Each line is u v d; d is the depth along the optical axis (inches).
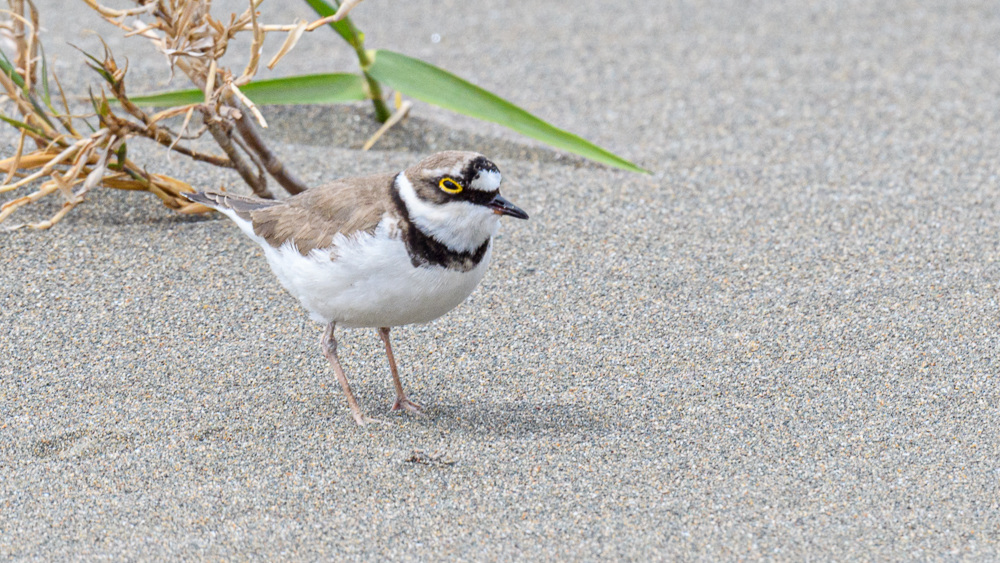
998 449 305.0
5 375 339.0
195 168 464.8
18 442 307.0
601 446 309.6
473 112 462.3
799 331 371.6
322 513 278.5
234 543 266.2
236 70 567.5
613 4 701.9
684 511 279.1
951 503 281.3
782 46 636.7
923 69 602.9
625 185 481.7
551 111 556.1
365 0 697.0
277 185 464.1
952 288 396.2
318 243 302.0
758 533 269.9
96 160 418.9
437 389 343.3
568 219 450.0
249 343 364.5
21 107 402.0
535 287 400.8
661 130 537.3
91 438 310.2
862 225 443.8
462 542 267.6
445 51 626.2
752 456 303.9
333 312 312.8
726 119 547.8
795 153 510.9
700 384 342.3
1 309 371.9
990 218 446.6
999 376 342.6
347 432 318.0
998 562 257.9
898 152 509.0
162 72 554.3
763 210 457.7
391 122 517.3
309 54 602.9
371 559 261.3
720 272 410.6
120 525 272.7
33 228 415.8
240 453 305.6
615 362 356.2
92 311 374.9
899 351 358.3
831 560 259.8
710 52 629.3
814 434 314.5
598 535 269.7
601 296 395.2
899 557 260.5
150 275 397.7
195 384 340.2
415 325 378.6
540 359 358.9
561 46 637.3
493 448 309.1
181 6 380.2
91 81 534.0
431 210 293.9
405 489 289.1
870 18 675.4
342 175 475.8
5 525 271.7
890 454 303.7
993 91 573.3
